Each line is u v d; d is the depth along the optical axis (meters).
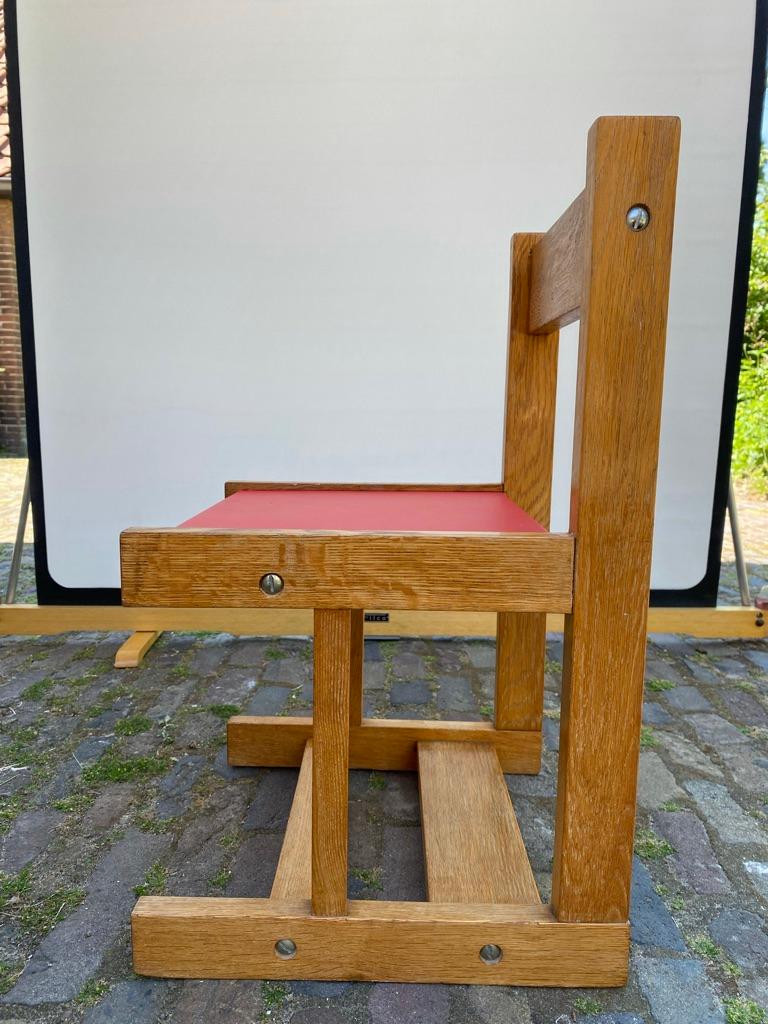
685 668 2.25
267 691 2.06
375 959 1.02
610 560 0.94
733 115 2.23
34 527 2.49
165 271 2.35
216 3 2.19
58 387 2.41
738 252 2.30
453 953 1.02
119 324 2.38
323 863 1.01
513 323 1.45
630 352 0.89
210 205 2.31
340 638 0.97
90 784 1.55
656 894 1.22
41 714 1.90
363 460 2.46
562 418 2.42
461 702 2.01
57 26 2.21
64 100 2.26
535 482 1.49
